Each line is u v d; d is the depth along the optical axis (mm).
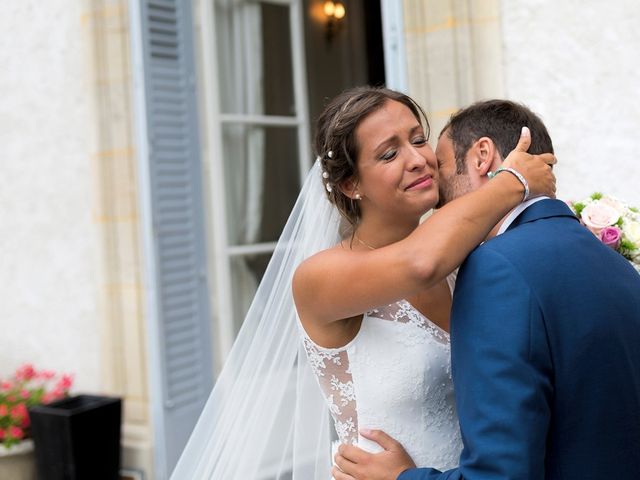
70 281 4352
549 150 1536
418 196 1498
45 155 4406
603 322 1293
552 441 1272
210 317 4039
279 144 4324
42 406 3781
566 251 1333
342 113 1533
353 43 5629
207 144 4043
